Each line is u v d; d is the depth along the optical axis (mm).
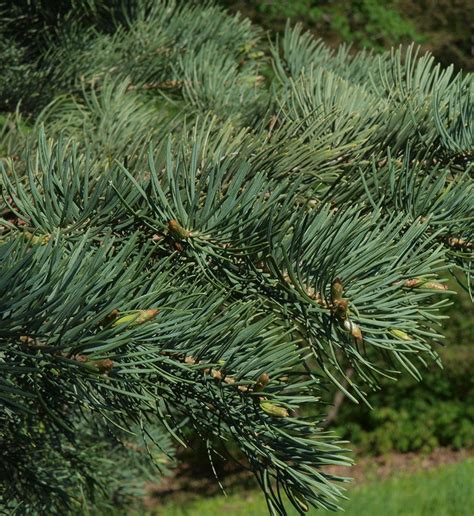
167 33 1513
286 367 804
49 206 845
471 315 6145
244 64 1530
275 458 810
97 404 770
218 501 5945
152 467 1722
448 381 6422
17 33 1620
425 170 991
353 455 6438
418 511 5004
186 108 1285
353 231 836
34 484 1169
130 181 849
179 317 797
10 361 753
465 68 7133
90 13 1669
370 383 835
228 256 851
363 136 985
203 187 886
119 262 778
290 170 926
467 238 919
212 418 832
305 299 811
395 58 1145
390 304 824
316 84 1099
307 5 7078
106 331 738
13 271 734
